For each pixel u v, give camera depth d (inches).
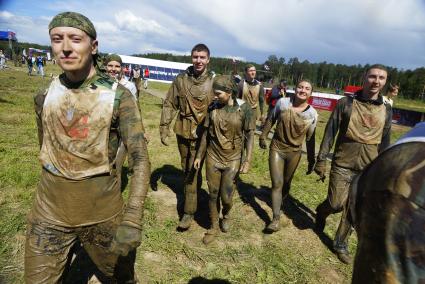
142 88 1192.2
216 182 158.6
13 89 677.9
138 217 73.4
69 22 73.7
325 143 162.9
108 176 83.9
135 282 105.8
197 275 139.1
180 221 176.1
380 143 157.0
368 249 37.8
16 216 163.8
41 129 89.1
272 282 140.6
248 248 162.6
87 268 134.4
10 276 124.5
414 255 33.5
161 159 287.0
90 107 79.0
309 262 158.1
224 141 152.5
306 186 258.4
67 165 80.0
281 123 173.5
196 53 166.6
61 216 82.1
